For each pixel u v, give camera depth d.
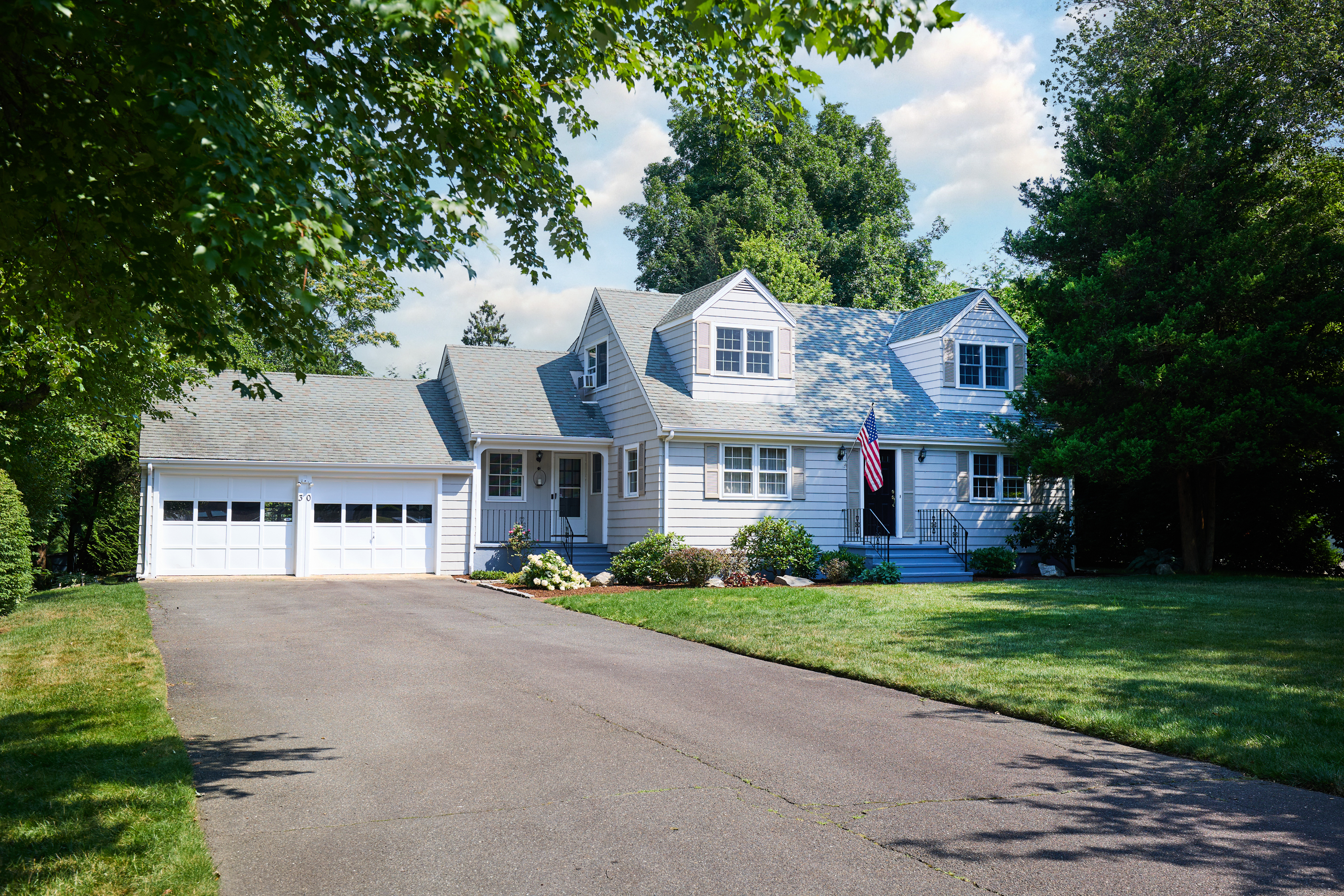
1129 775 6.48
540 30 7.06
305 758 6.85
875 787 6.18
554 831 5.32
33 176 5.57
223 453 22.41
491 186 7.12
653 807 5.75
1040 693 8.85
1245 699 8.47
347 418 25.14
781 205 43.69
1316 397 21.17
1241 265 21.20
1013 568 23.94
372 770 6.56
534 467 26.77
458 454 24.81
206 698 8.86
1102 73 30.89
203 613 15.22
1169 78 24.05
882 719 8.16
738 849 5.05
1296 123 27.33
